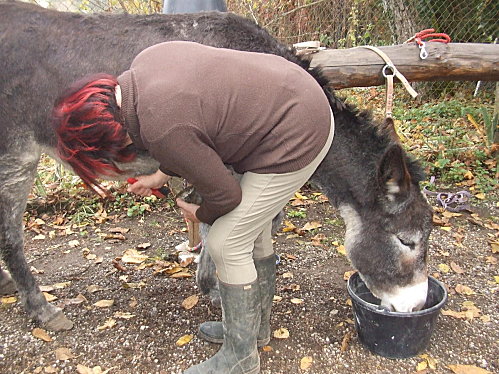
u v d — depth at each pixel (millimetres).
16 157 2480
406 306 2285
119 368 2350
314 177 2398
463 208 4121
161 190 2135
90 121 1525
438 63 3234
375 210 2240
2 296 2953
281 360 2393
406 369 2322
